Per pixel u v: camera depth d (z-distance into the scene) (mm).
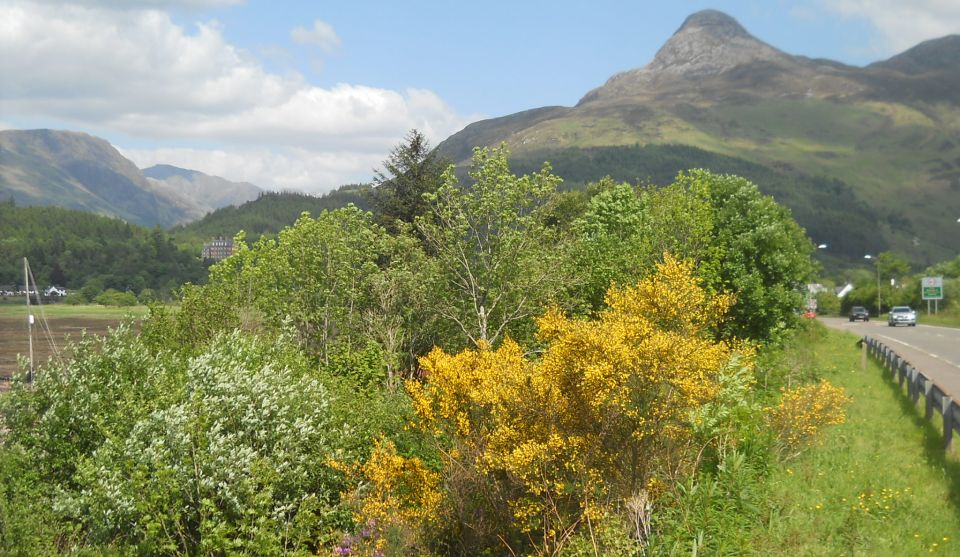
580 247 21547
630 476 9297
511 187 20250
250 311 20484
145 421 11695
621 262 21703
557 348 9531
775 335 26641
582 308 20766
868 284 118375
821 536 9312
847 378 24297
